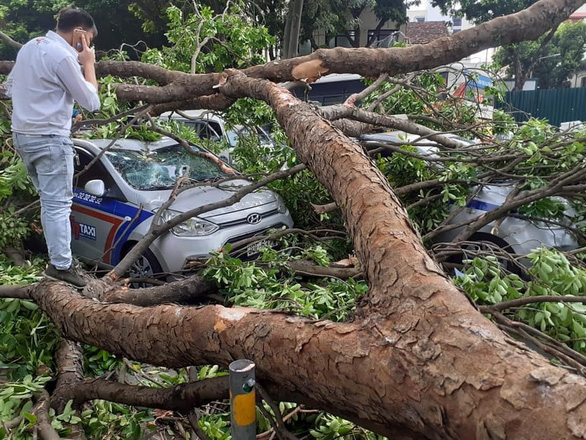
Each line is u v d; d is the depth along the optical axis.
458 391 1.28
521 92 17.38
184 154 5.78
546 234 4.29
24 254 4.99
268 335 1.80
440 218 4.66
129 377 3.23
